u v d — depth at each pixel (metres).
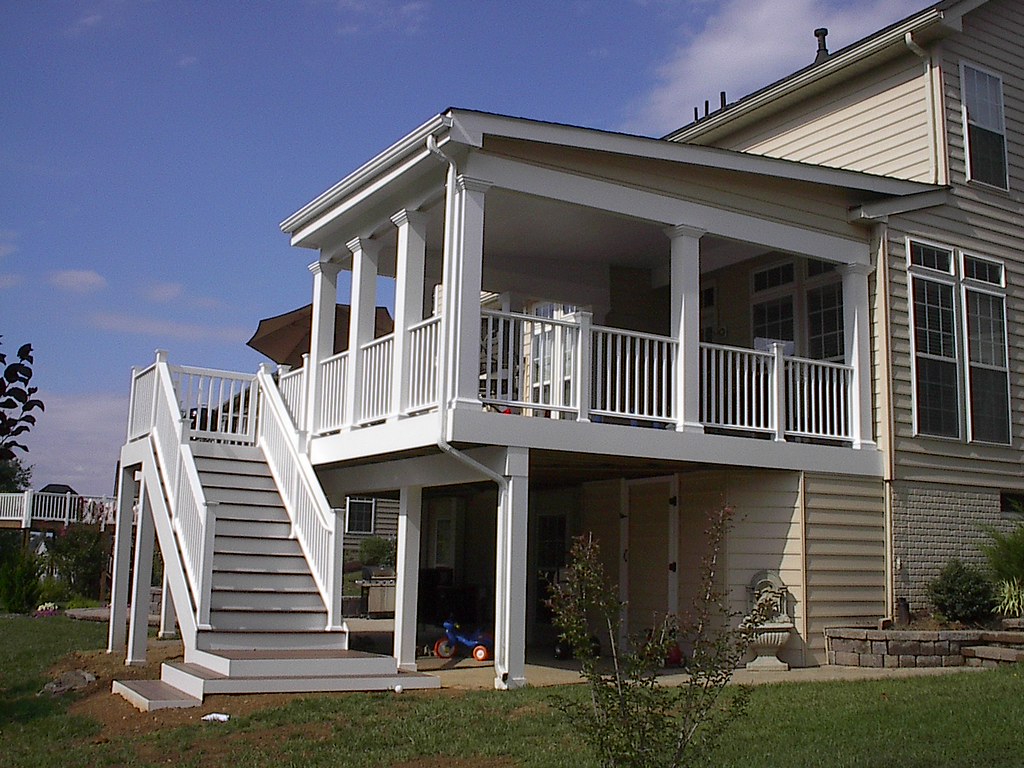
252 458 13.22
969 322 14.37
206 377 13.59
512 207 11.77
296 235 13.48
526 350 15.90
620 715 5.21
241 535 11.74
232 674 9.31
